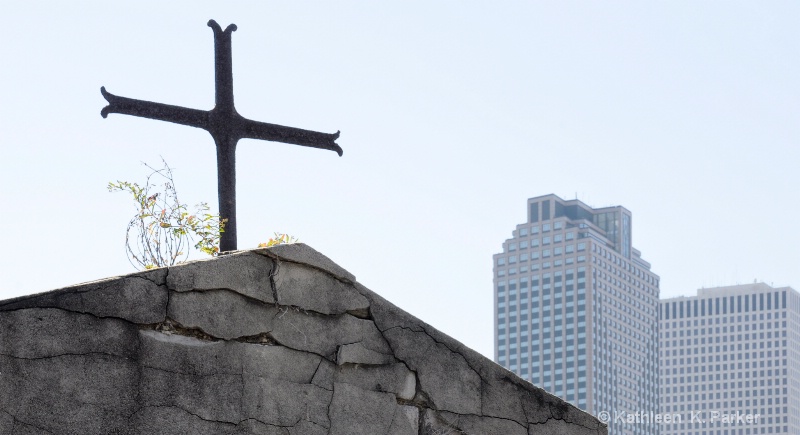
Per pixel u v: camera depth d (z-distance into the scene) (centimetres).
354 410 805
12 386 675
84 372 699
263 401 764
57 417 685
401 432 824
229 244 905
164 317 733
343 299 816
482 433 860
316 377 793
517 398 882
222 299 760
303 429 779
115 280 720
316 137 946
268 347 774
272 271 785
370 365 820
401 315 841
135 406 713
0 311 680
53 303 696
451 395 852
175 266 743
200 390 740
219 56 923
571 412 904
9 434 669
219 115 914
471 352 870
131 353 718
